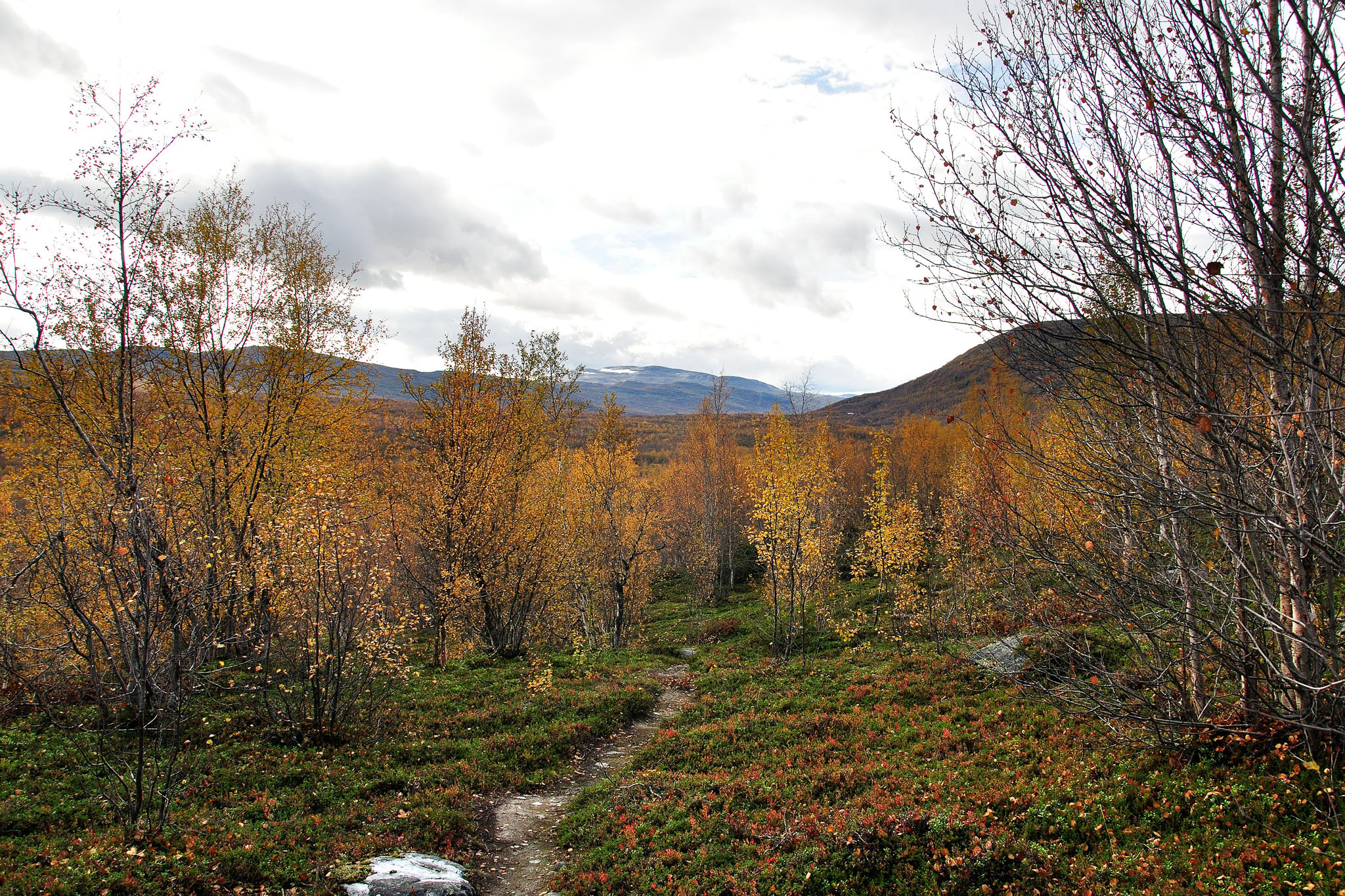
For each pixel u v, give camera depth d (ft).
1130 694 34.50
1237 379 25.82
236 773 43.21
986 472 43.80
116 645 46.98
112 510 37.22
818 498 91.35
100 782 38.47
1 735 43.80
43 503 49.62
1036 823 32.09
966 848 30.94
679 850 37.09
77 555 45.44
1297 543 25.95
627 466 116.88
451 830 40.22
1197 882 24.80
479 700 65.05
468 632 93.66
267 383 72.69
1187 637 31.96
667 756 53.78
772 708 63.31
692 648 112.37
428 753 51.83
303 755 47.37
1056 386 26.78
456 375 88.17
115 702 48.80
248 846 33.91
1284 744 30.32
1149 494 27.12
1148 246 21.33
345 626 53.16
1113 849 28.76
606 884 34.42
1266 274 21.48
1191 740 34.19
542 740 56.90
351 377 76.84
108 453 47.80
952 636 77.61
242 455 66.49
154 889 28.73
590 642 108.78
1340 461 22.89
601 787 48.26
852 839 33.24
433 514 84.74
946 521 83.71
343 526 53.47
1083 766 37.09
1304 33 18.99
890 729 52.80
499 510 88.69
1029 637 59.67
